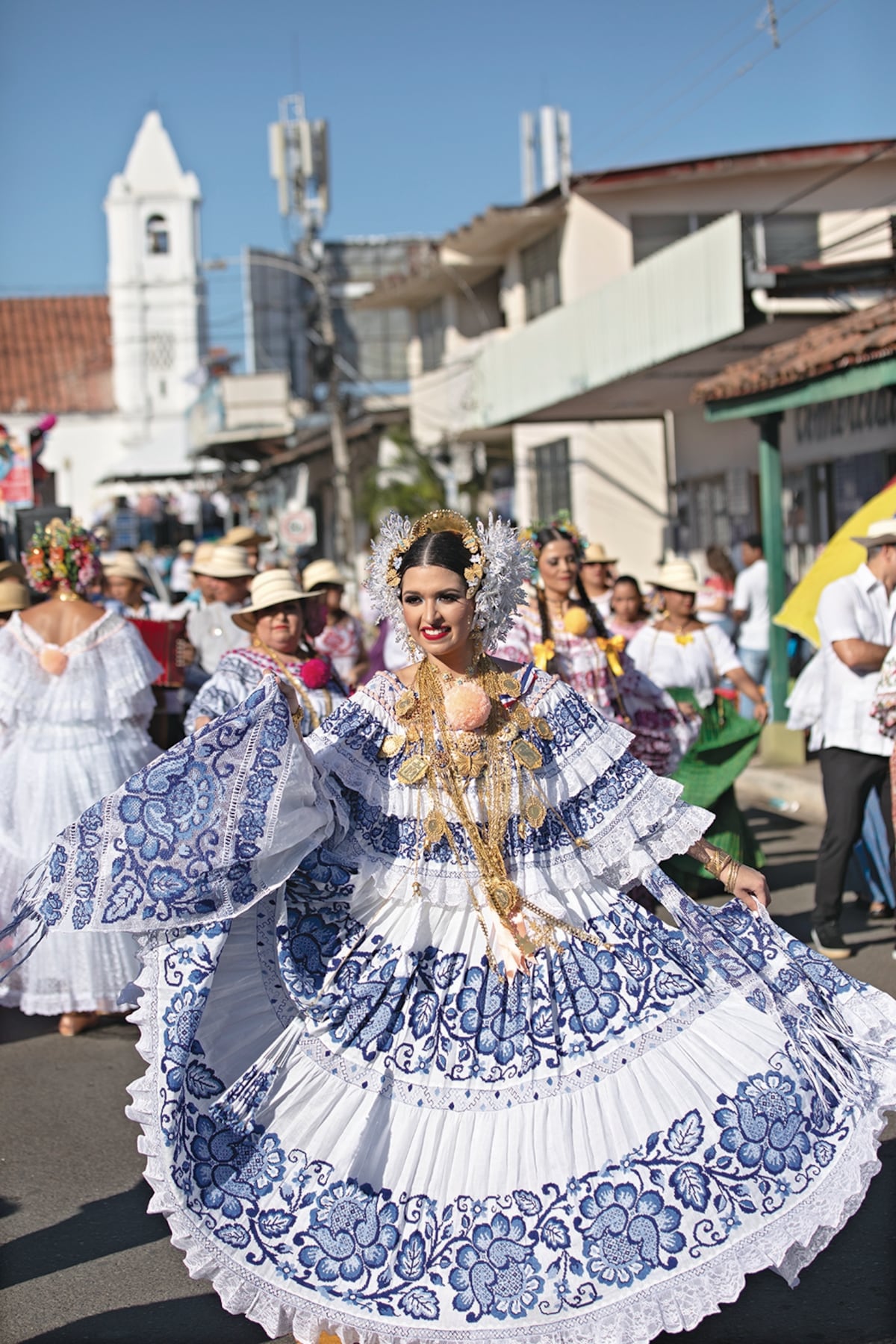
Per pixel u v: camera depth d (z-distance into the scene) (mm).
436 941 3512
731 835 8219
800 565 17344
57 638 6508
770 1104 3373
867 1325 3656
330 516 36969
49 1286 4055
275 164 30484
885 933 7527
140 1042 3422
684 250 15688
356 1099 3365
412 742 3557
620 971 3500
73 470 49531
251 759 3439
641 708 6926
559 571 6512
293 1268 3254
